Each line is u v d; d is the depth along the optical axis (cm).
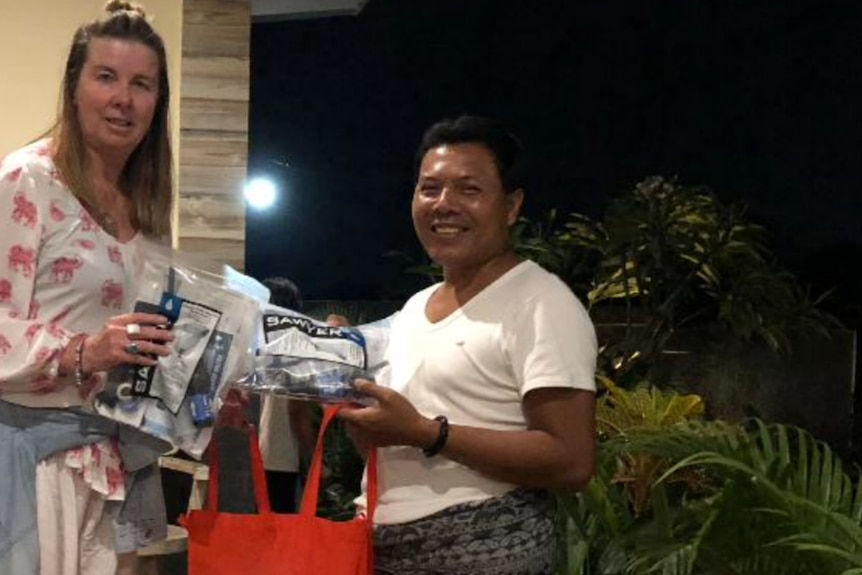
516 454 148
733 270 376
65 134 157
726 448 216
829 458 216
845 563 194
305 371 159
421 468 156
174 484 301
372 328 171
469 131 160
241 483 299
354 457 403
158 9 300
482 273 162
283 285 330
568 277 395
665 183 383
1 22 291
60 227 154
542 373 148
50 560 155
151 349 150
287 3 403
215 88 304
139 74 158
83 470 158
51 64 295
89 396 155
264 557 154
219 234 304
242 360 161
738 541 210
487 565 153
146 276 159
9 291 151
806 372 405
